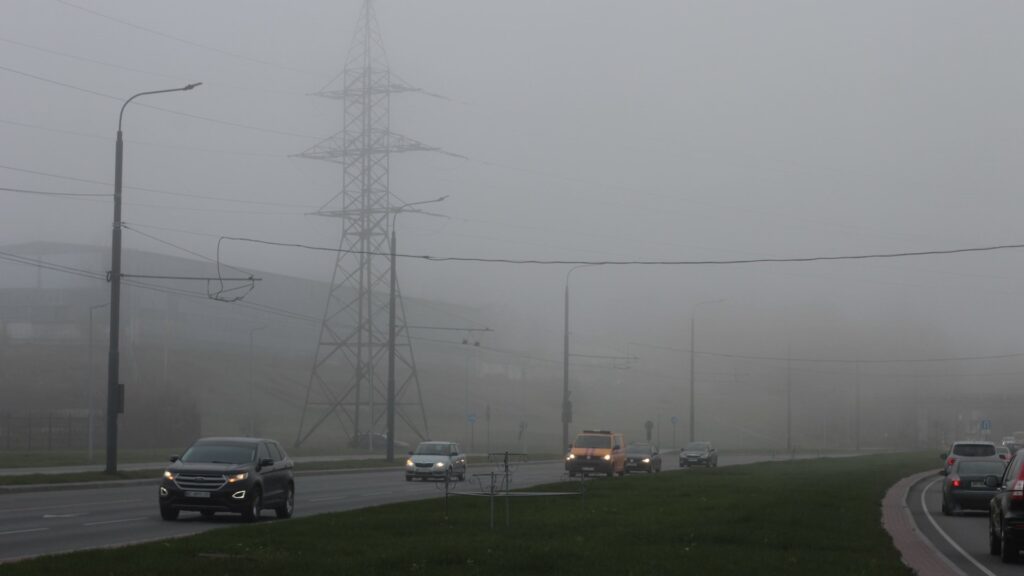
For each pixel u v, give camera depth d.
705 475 49.38
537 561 16.09
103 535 21.38
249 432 85.56
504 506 27.91
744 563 16.52
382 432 109.19
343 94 75.50
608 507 28.09
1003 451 51.66
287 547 17.56
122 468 49.47
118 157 41.03
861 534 22.19
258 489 25.42
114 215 41.28
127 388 90.12
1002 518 19.97
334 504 31.67
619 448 54.94
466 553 16.91
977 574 17.89
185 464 25.41
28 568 14.08
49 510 28.05
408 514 24.84
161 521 24.94
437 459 46.12
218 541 18.12
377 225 75.12
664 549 18.11
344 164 75.50
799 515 25.81
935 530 26.86
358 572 14.59
